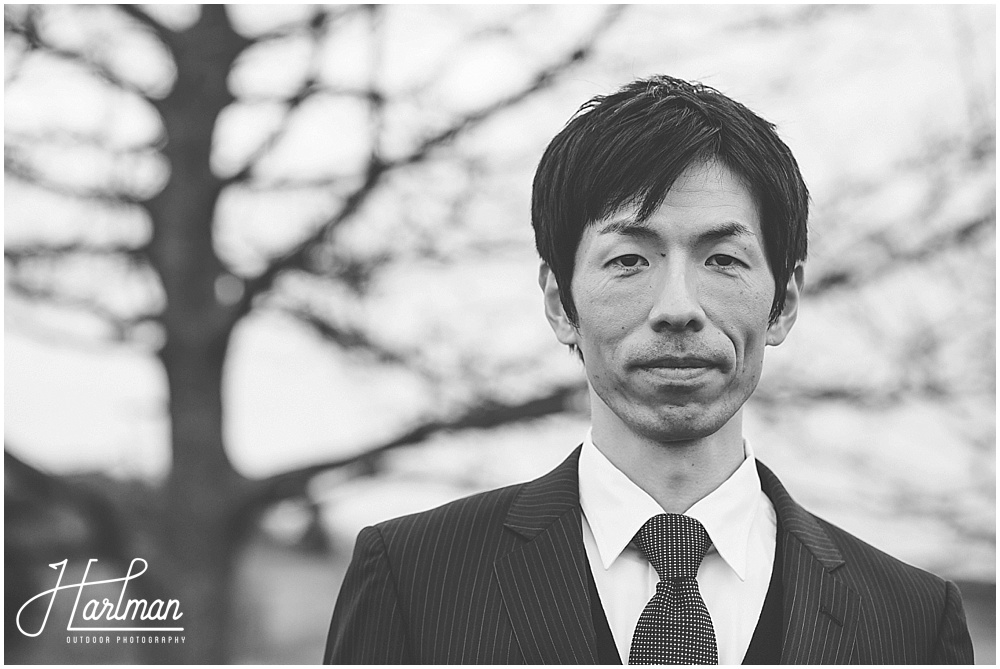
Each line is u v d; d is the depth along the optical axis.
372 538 1.78
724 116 1.61
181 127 4.89
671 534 1.58
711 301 1.53
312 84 4.70
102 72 4.75
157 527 5.00
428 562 1.70
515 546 1.66
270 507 5.14
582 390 4.83
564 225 1.65
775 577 1.64
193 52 4.88
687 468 1.61
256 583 7.46
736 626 1.59
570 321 1.67
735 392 1.56
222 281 5.07
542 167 1.73
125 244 4.95
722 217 1.54
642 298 1.53
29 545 5.07
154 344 4.98
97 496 4.90
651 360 1.52
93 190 4.84
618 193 1.57
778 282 1.65
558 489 1.70
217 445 5.06
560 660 1.54
